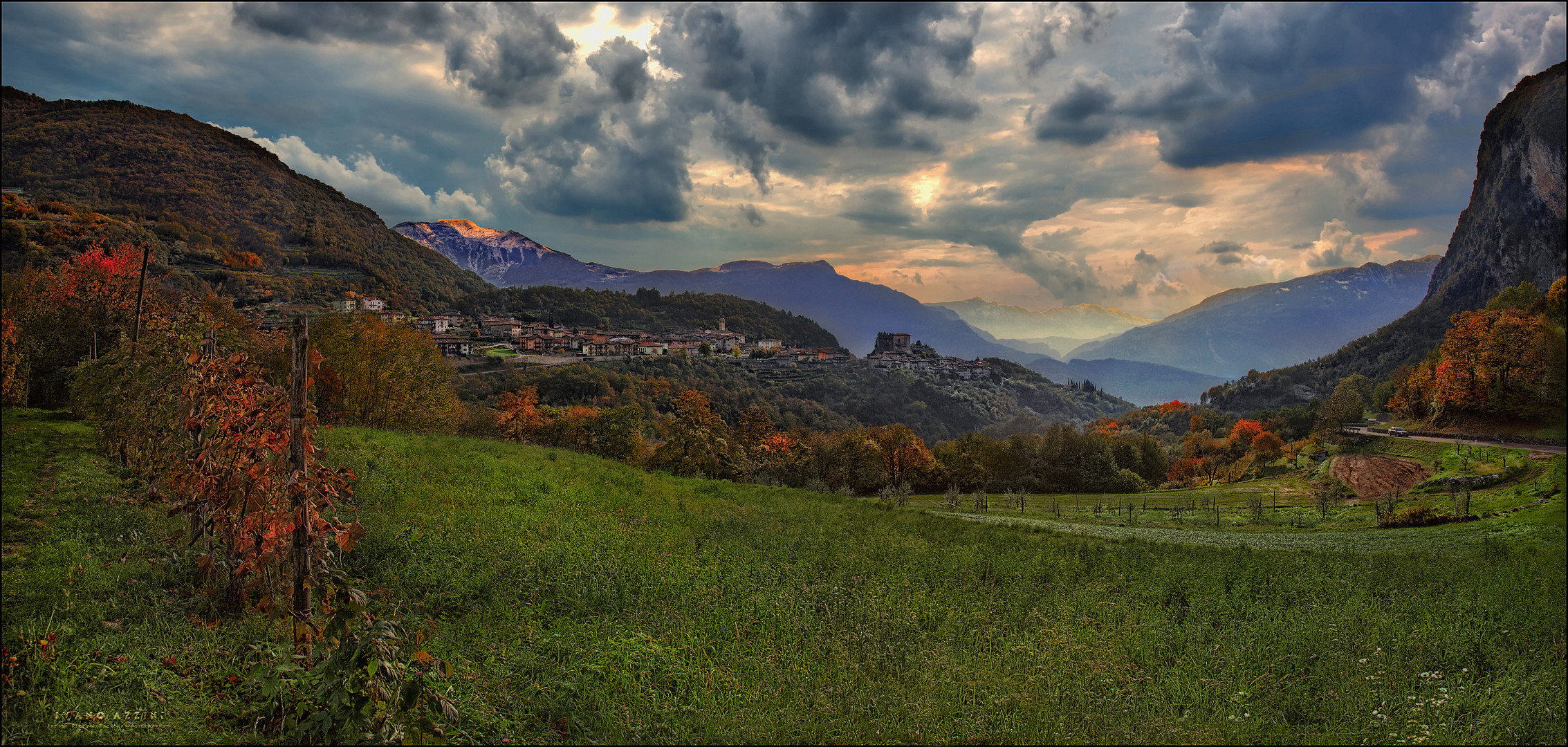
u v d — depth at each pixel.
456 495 15.13
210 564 7.74
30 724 5.27
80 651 6.41
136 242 53.41
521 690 6.68
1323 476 70.12
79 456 16.09
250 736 5.49
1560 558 13.53
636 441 64.12
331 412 36.75
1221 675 8.05
